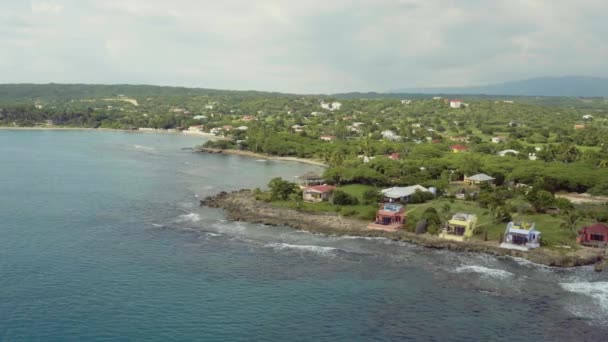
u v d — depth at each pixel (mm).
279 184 165875
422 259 110375
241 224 137750
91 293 88750
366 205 154000
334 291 92000
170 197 170500
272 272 101000
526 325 80375
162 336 74750
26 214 141000
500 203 147000
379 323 80312
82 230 127062
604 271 104938
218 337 74938
